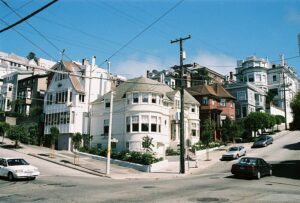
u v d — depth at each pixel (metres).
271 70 86.06
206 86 60.56
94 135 46.16
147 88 41.97
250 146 47.66
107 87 51.50
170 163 36.09
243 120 56.75
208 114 56.62
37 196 14.26
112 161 35.84
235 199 13.33
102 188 17.27
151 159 32.81
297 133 57.72
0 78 78.69
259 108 68.25
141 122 40.84
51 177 23.97
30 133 48.19
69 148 45.38
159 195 14.51
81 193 15.21
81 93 47.72
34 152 40.47
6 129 46.62
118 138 42.78
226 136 52.19
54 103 49.56
